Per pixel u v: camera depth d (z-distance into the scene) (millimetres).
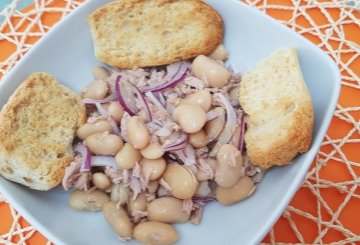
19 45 281
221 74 238
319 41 277
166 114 236
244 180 224
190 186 219
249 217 219
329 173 249
